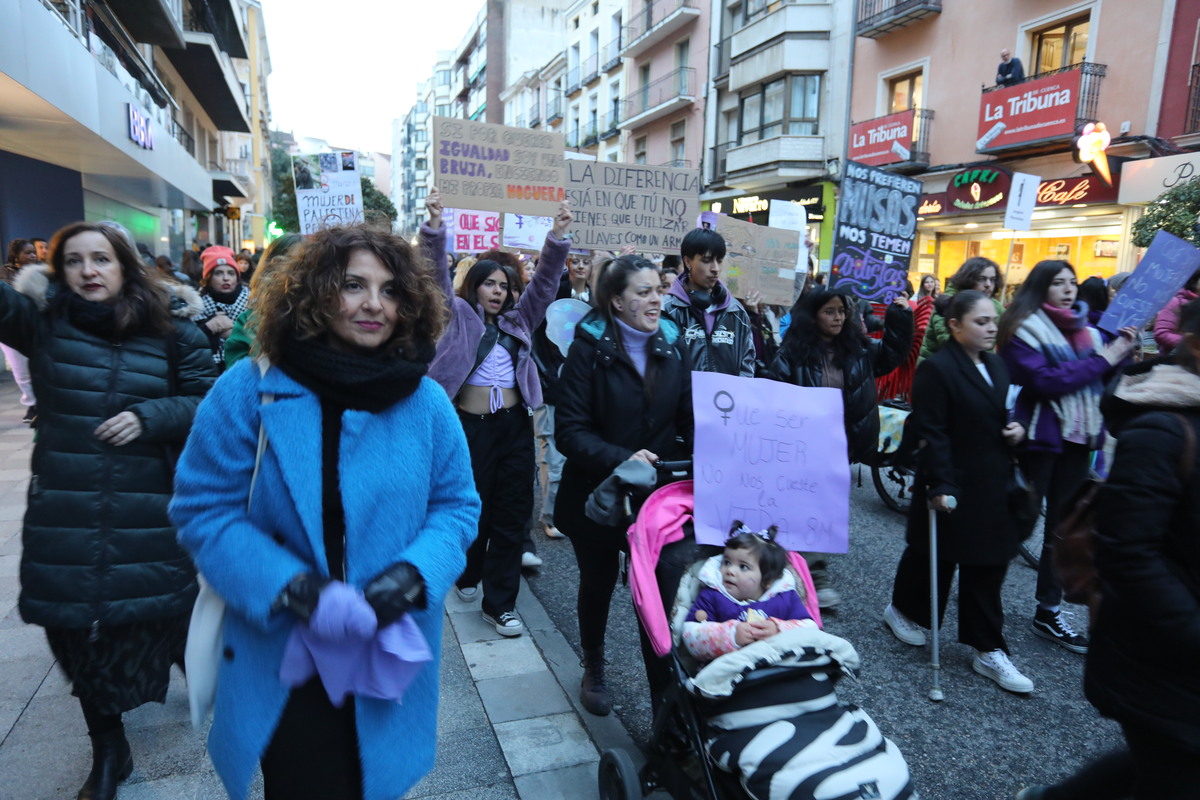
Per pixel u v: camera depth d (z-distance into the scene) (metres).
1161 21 11.58
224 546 1.49
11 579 4.02
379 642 1.50
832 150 18.72
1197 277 4.64
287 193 40.62
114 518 2.32
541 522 5.64
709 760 2.02
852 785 1.78
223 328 4.20
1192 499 1.62
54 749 2.66
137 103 12.67
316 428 1.55
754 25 20.06
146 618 2.36
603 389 2.72
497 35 52.59
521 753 2.73
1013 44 14.10
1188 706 1.63
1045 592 3.83
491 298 3.81
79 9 10.00
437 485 1.72
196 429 1.59
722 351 4.03
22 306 2.29
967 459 3.28
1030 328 3.75
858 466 7.17
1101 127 11.98
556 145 5.03
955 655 3.65
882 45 17.19
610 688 3.27
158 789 2.47
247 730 1.53
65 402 2.30
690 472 2.59
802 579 2.32
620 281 2.69
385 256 1.58
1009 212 6.77
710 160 23.69
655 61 27.25
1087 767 2.04
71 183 13.80
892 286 5.29
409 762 1.66
